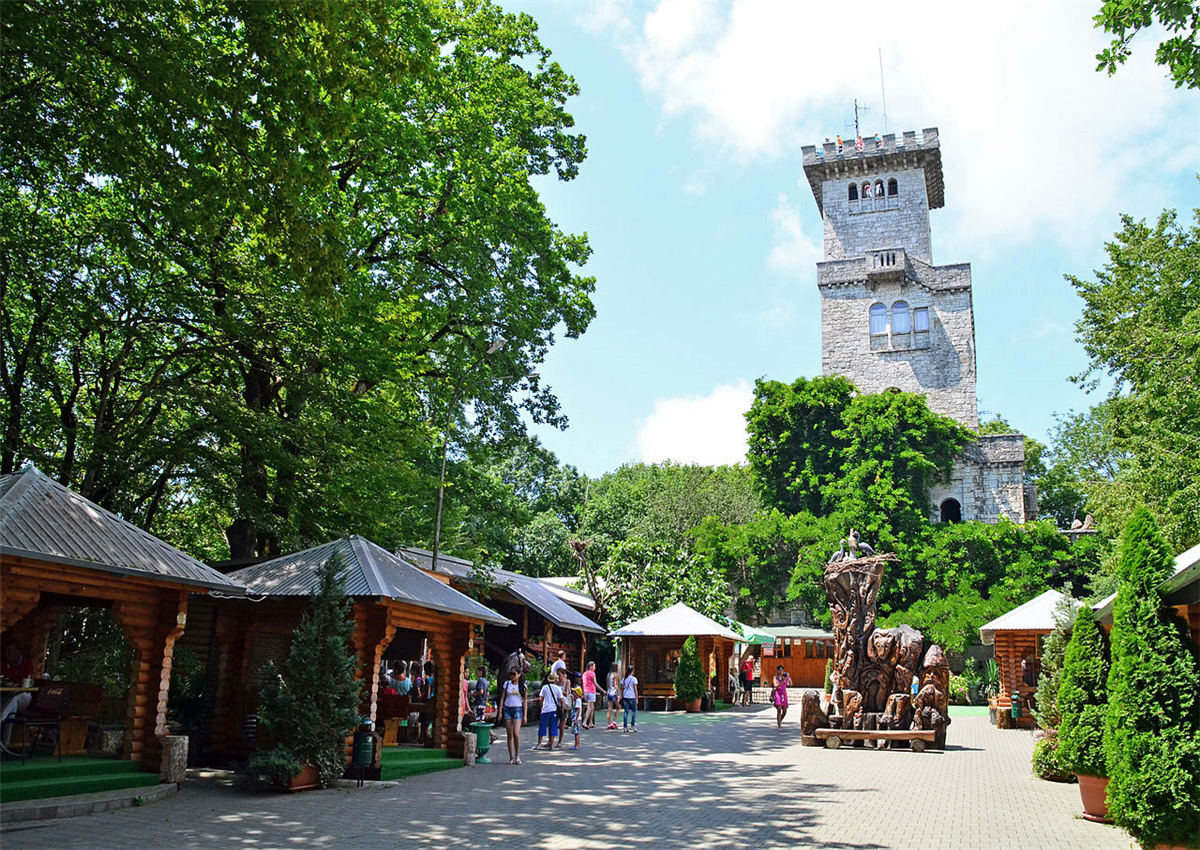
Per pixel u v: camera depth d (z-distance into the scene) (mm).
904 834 10008
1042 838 9859
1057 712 14875
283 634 15031
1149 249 26469
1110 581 25234
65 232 16812
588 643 35406
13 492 10867
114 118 12453
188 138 12539
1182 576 8883
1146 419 23969
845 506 45375
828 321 59375
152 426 18297
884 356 57562
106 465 17953
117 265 17703
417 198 22328
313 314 17594
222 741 14711
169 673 12367
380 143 19844
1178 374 22562
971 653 41875
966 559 43438
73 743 12312
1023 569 41844
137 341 18203
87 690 12625
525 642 27922
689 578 37469
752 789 13375
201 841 8906
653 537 56875
